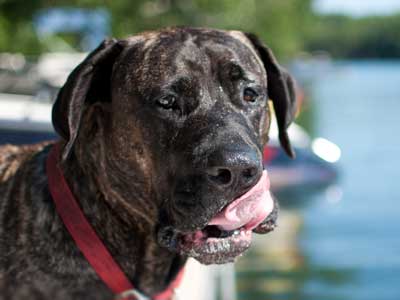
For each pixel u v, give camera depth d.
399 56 32.38
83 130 0.96
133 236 0.97
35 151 1.02
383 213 2.84
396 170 4.02
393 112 7.77
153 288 1.00
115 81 0.96
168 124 0.92
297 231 2.48
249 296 1.92
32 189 0.97
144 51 0.95
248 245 0.90
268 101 1.04
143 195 0.94
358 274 2.13
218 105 0.92
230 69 0.94
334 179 2.36
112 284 0.96
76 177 0.96
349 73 19.56
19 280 0.94
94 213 0.95
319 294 1.96
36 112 1.51
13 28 3.09
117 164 0.95
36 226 0.95
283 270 2.14
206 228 0.91
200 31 0.97
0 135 1.48
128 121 0.94
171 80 0.92
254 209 0.89
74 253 0.94
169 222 0.91
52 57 3.17
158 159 0.92
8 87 1.82
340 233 2.52
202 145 0.87
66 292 0.95
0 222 0.96
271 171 2.25
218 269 1.39
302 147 2.29
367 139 5.44
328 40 30.44
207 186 0.86
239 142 0.87
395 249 2.34
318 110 8.02
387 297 1.94
